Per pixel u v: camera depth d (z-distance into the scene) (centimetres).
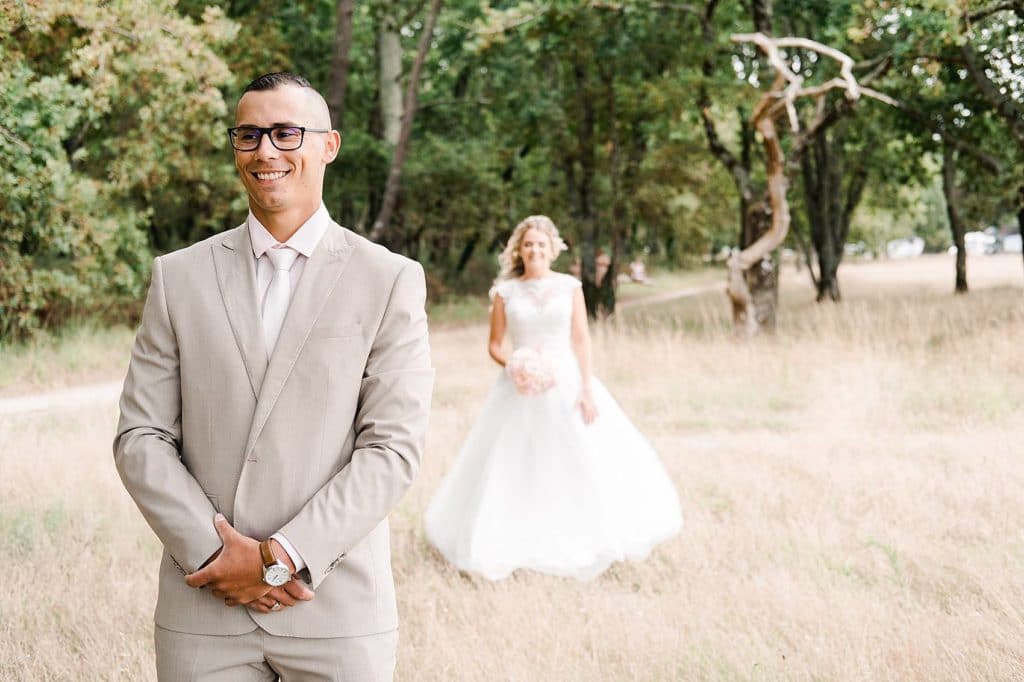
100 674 339
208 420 197
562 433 484
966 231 2294
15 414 903
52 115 1091
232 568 183
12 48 1100
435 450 716
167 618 194
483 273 3397
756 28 1631
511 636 375
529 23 1692
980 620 365
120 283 1478
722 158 1698
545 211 2831
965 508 527
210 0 1830
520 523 475
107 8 1057
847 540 481
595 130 2289
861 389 905
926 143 1819
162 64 1159
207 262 207
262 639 191
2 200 1218
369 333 202
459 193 2708
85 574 438
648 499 491
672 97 1675
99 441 745
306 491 194
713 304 2758
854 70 1616
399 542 514
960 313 1472
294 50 2514
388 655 201
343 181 2561
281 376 197
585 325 511
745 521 522
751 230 1614
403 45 2784
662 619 389
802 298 3092
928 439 715
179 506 187
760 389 984
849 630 363
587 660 354
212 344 199
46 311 1598
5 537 482
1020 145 1409
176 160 1574
